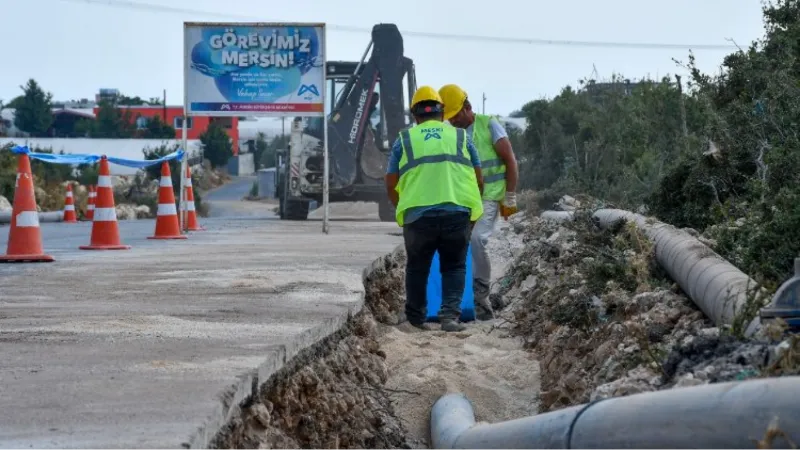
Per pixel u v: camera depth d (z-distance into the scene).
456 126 22.41
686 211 22.28
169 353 11.53
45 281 18.89
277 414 11.25
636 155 40.28
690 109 39.81
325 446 12.34
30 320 14.07
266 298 16.47
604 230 22.06
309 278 19.22
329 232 37.25
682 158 24.05
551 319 18.08
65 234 38.09
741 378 8.88
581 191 38.81
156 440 8.06
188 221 39.09
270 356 11.24
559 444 8.66
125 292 17.23
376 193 56.81
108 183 27.72
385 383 16.00
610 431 8.05
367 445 13.67
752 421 7.03
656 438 7.60
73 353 11.61
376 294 21.52
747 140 21.86
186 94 35.53
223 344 12.05
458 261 20.19
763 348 9.43
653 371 10.80
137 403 9.22
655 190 24.27
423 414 15.23
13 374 10.48
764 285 11.62
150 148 154.62
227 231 38.78
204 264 22.19
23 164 23.23
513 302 24.42
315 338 13.33
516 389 16.23
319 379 12.70
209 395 9.46
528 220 40.38
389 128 56.28
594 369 13.87
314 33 35.03
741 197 21.05
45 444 7.98
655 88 43.78
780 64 24.81
